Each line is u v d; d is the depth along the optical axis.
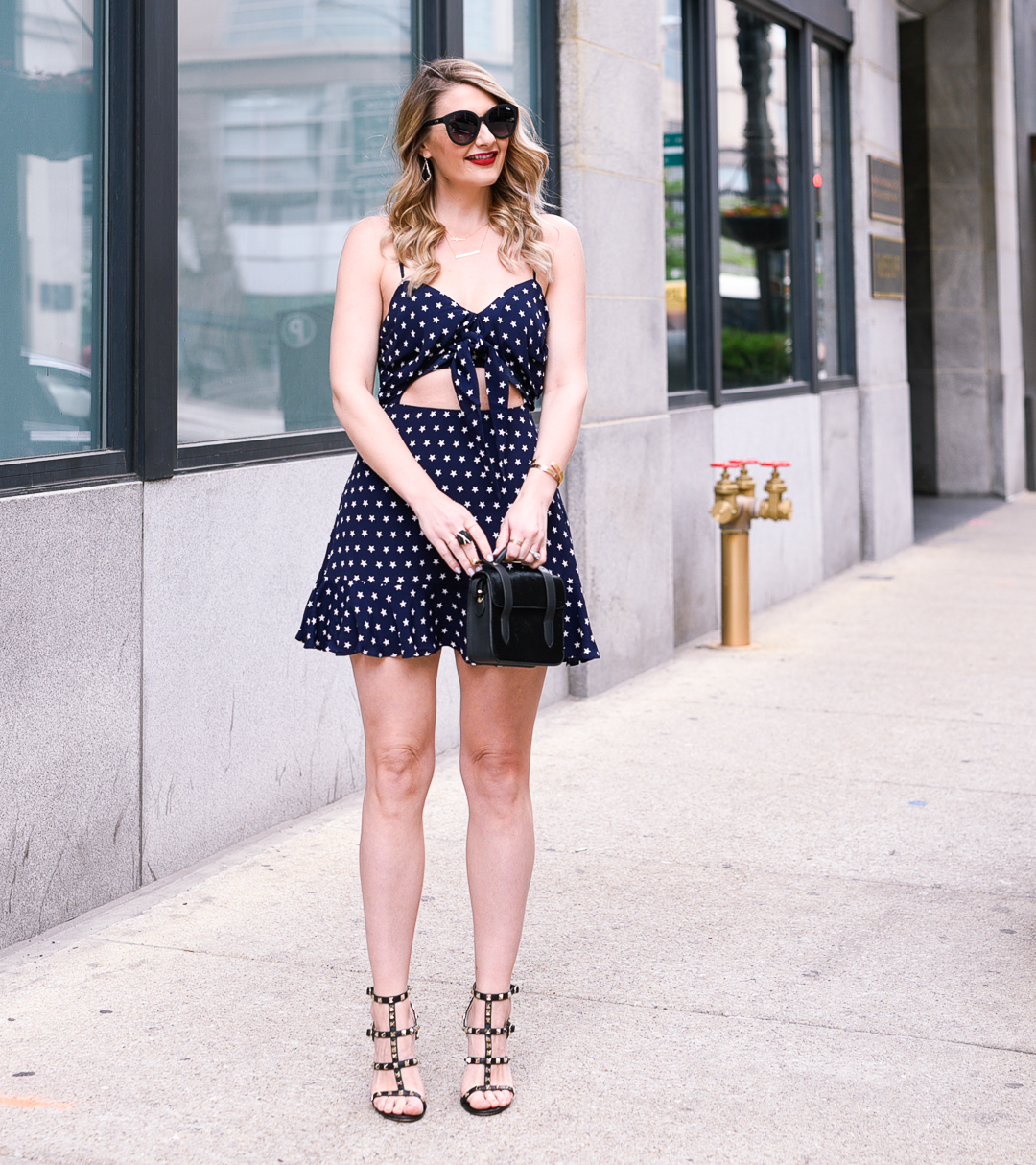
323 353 4.75
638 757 5.08
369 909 2.60
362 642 2.51
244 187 4.36
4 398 3.40
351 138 4.88
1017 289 14.70
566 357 2.70
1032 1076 2.71
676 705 5.88
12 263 3.42
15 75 3.41
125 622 3.63
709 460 7.46
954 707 5.77
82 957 3.29
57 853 3.45
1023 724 5.49
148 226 3.69
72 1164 2.41
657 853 4.04
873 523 9.98
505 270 2.64
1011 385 14.39
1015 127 14.83
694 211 7.50
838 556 9.51
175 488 3.81
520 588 2.43
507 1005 2.64
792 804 4.50
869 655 6.84
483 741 2.61
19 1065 2.76
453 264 2.61
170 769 3.83
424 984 3.15
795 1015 2.99
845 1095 2.64
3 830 3.29
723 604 7.10
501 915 2.63
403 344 2.59
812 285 8.99
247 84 4.37
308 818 4.38
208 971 3.22
